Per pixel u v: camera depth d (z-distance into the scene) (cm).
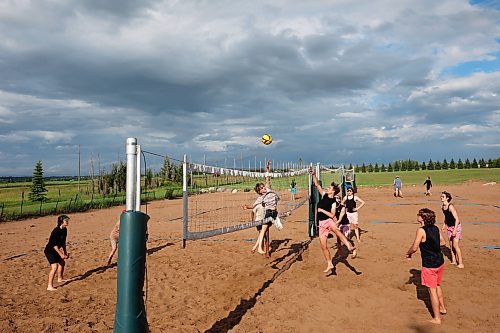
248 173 897
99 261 916
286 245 1037
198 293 630
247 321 498
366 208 1992
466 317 502
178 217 1891
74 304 598
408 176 6275
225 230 713
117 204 2894
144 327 338
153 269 802
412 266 764
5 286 706
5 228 1655
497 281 652
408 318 503
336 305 556
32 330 488
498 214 1608
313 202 1173
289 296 598
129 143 349
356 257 854
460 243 993
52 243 687
